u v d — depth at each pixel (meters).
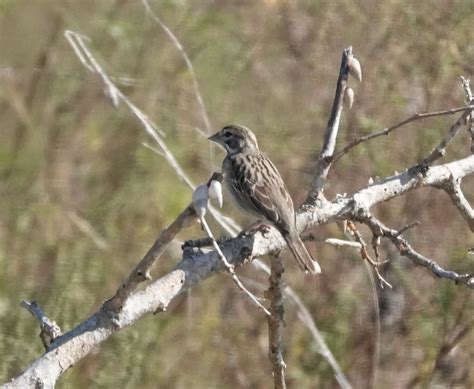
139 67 14.33
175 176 13.66
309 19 15.96
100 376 12.42
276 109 15.28
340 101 8.10
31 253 12.88
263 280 13.73
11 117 13.62
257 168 9.98
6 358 11.94
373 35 15.87
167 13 15.02
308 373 13.34
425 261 7.80
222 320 13.29
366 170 14.73
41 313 6.65
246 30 15.62
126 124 13.76
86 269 12.90
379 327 13.34
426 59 15.64
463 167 8.62
